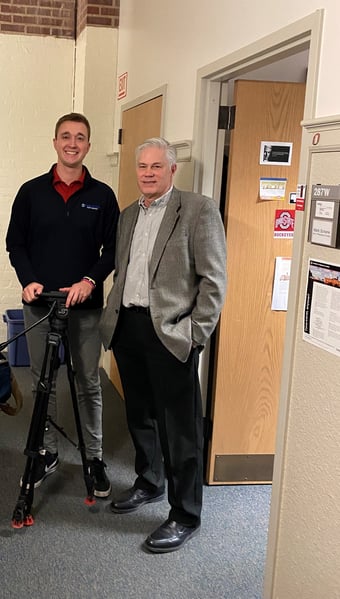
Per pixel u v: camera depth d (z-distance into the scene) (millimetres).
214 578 2221
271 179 2676
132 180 3807
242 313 2775
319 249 1648
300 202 1743
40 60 4672
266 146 2641
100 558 2303
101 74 4320
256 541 2469
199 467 2385
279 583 1920
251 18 2119
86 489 2814
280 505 1896
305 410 1735
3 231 4852
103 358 4668
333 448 1592
